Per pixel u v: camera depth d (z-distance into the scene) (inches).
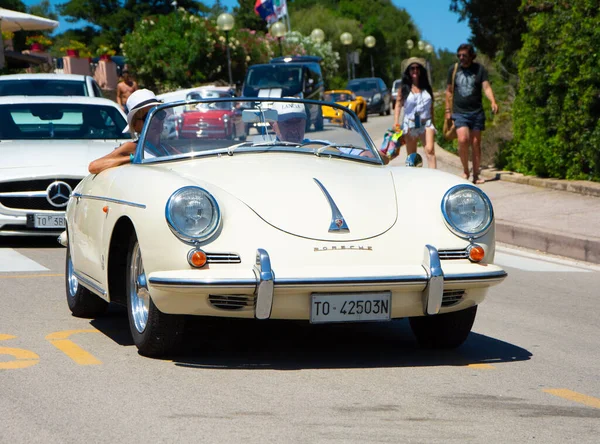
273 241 201.9
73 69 1450.5
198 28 1476.4
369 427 168.2
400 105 573.0
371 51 3270.2
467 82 589.3
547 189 559.8
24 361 217.0
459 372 213.6
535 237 448.1
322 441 159.6
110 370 208.5
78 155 416.8
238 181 217.8
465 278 210.2
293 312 202.8
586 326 278.1
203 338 243.6
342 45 3102.9
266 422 170.2
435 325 233.3
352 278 199.6
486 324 277.9
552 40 565.0
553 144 570.3
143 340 217.0
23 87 513.7
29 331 252.8
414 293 209.0
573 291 343.6
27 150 419.5
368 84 1817.2
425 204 219.9
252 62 1606.8
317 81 1285.7
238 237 201.3
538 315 294.5
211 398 186.1
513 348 243.4
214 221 200.8
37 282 333.7
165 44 1461.6
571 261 419.2
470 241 215.8
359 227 209.8
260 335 249.1
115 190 228.7
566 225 455.2
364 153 262.4
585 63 538.0
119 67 1557.6
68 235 278.7
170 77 1462.8
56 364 214.1
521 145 606.5
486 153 680.4
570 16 554.9
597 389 201.3
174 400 184.4
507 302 317.4
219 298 202.1
